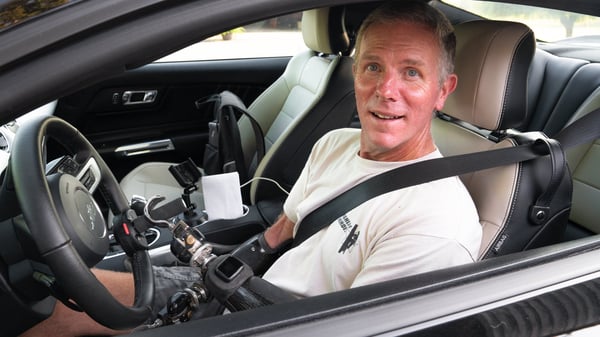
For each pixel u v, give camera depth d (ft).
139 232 3.91
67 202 3.20
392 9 3.78
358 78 3.99
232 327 2.07
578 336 2.42
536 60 7.59
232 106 6.53
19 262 3.08
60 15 1.69
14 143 3.25
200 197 7.03
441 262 3.52
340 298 2.28
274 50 8.66
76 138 3.94
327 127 6.97
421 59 3.72
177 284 4.73
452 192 3.80
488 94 4.17
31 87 1.66
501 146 4.19
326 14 6.92
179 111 8.35
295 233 4.53
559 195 4.03
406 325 2.18
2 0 1.75
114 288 4.45
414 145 4.06
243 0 1.87
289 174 7.07
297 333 2.06
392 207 3.79
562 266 2.58
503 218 3.90
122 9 1.72
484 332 2.22
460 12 7.60
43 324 3.90
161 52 1.99
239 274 3.14
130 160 8.15
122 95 7.78
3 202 3.11
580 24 5.65
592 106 6.39
